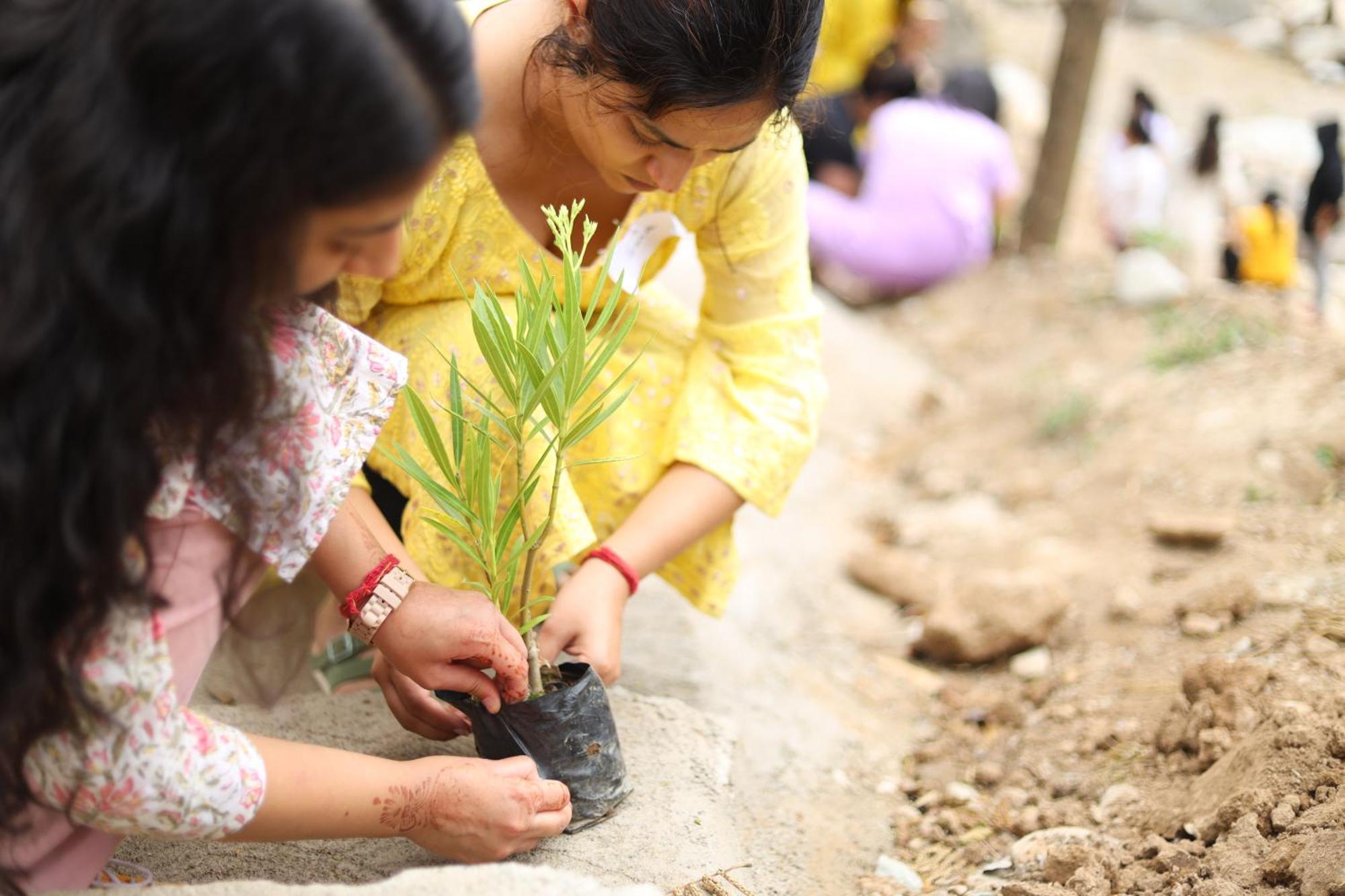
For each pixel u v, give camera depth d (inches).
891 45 258.8
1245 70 394.3
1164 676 94.7
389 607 58.9
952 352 199.3
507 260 70.1
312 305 52.9
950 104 257.3
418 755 71.7
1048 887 66.6
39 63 38.8
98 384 40.0
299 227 41.0
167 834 48.3
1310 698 79.0
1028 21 427.8
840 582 125.3
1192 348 165.5
